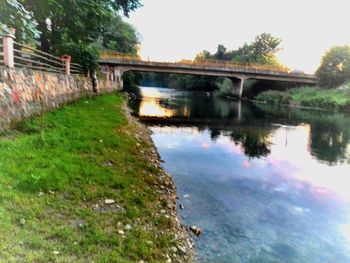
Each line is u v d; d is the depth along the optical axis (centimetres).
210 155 1452
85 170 780
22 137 939
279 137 2102
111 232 557
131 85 6831
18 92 1080
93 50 2469
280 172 1252
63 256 459
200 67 5491
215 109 4022
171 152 1437
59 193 653
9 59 1059
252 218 807
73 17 2231
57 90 1545
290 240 714
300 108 5053
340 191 1066
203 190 967
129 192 740
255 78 6138
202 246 641
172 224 673
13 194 586
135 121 2066
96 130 1237
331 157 1568
